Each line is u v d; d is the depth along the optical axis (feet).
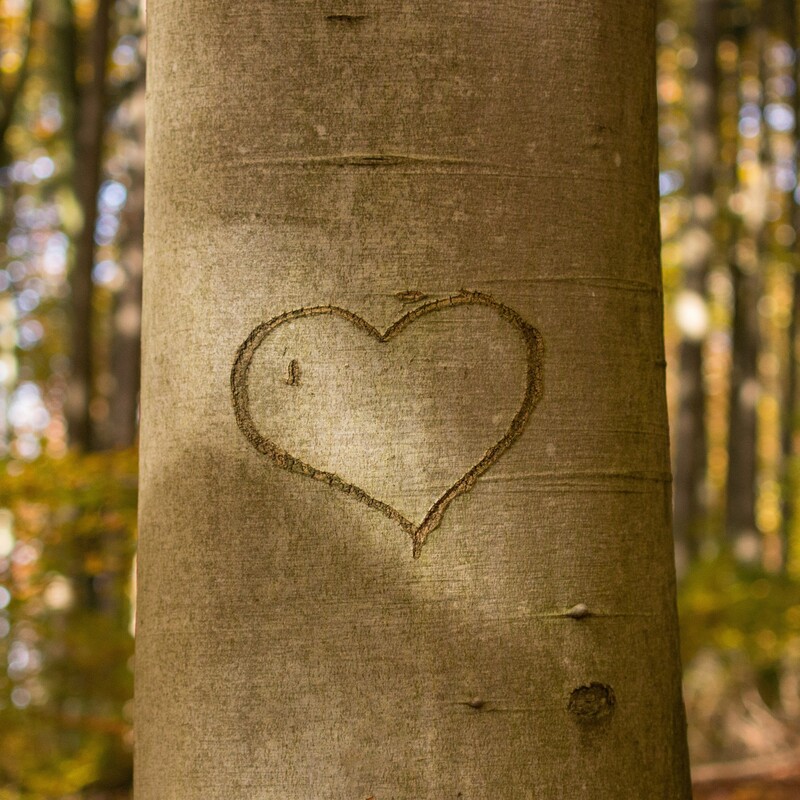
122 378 25.94
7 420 39.50
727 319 48.73
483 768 6.01
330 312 6.08
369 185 6.09
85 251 26.89
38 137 45.01
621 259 6.26
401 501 6.05
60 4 38.01
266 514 6.07
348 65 6.11
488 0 6.16
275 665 6.04
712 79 31.60
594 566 6.14
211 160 6.16
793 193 41.75
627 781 6.12
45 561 15.56
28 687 16.01
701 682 28.07
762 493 53.72
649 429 6.29
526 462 6.10
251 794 6.03
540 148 6.18
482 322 6.10
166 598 6.15
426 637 6.03
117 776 17.22
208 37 6.18
